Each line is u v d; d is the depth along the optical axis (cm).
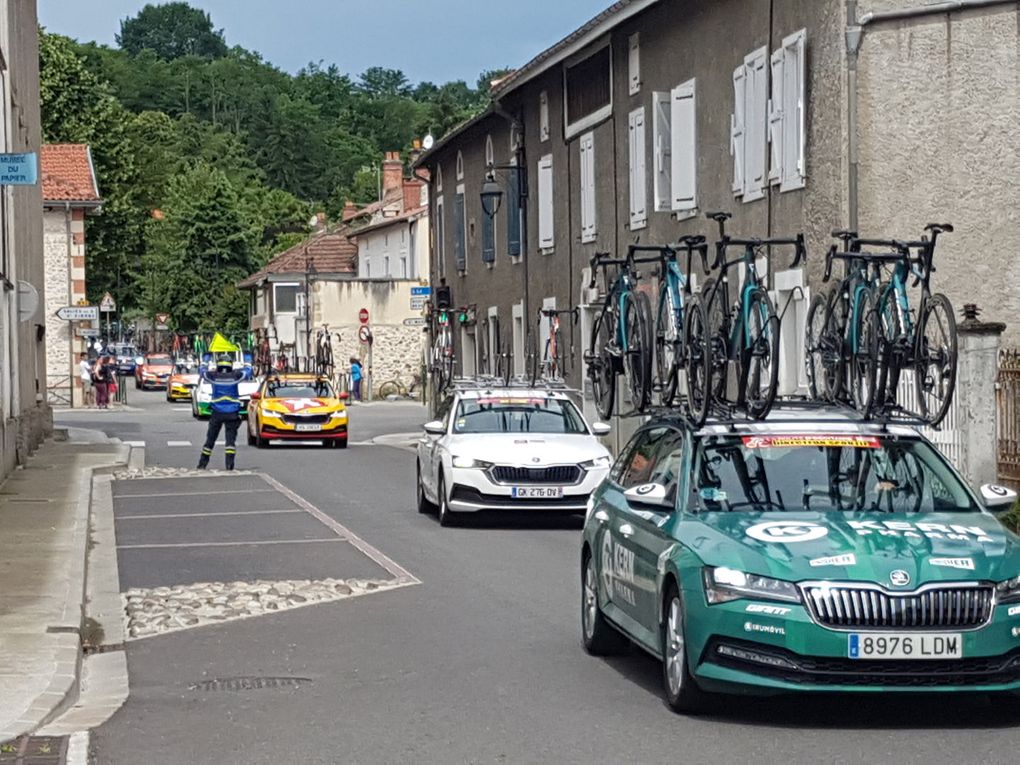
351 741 844
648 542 958
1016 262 2125
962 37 2122
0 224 2648
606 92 3183
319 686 1007
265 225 13225
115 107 7425
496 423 2069
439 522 2038
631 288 1457
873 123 2134
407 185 7612
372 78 19288
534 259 3822
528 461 1939
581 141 3362
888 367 1213
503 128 4072
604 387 1523
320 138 15612
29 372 3394
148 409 6106
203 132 14762
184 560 1677
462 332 4628
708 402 1067
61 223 5969
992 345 1841
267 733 871
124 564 1655
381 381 7369
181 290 9962
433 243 5088
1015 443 1823
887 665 827
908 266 1238
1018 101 2117
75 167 6072
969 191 2125
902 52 2130
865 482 966
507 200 4031
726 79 2538
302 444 3962
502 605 1340
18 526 1933
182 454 3544
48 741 854
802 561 844
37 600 1330
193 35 18750
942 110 2128
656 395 1434
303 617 1296
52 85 7162
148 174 10600
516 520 2077
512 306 4047
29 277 3622
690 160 2683
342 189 14475
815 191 2212
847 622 826
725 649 847
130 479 2767
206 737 864
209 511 2205
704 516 931
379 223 7706
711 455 987
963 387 1839
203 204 10044
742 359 1188
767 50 2356
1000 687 833
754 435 999
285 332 8125
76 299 5988
